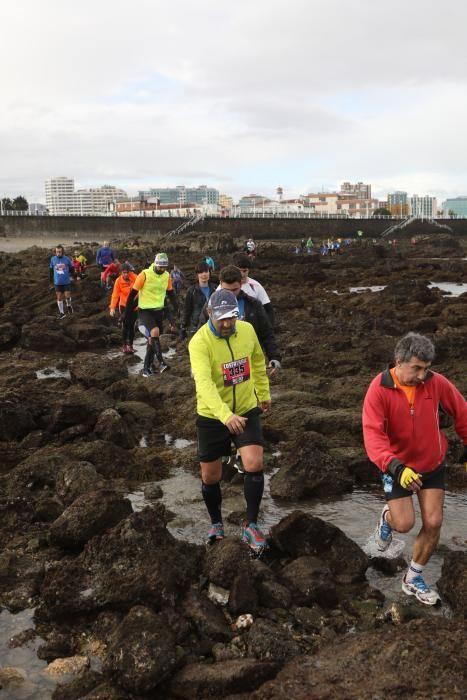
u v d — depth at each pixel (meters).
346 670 3.21
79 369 10.57
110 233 77.19
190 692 3.41
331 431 7.96
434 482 4.21
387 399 4.12
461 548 5.01
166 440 8.09
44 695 3.48
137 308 12.05
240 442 4.82
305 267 38.69
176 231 78.50
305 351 12.75
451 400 4.18
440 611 4.15
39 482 6.43
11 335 15.07
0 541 5.26
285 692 3.09
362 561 4.67
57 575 4.27
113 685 3.49
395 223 98.62
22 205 120.88
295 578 4.37
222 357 4.75
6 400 8.10
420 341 3.97
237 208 105.50
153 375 10.75
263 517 5.66
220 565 4.33
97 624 4.04
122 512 5.06
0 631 4.07
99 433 7.71
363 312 19.09
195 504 5.99
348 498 6.13
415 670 3.14
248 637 3.82
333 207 175.50
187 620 4.01
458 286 30.36
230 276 5.91
